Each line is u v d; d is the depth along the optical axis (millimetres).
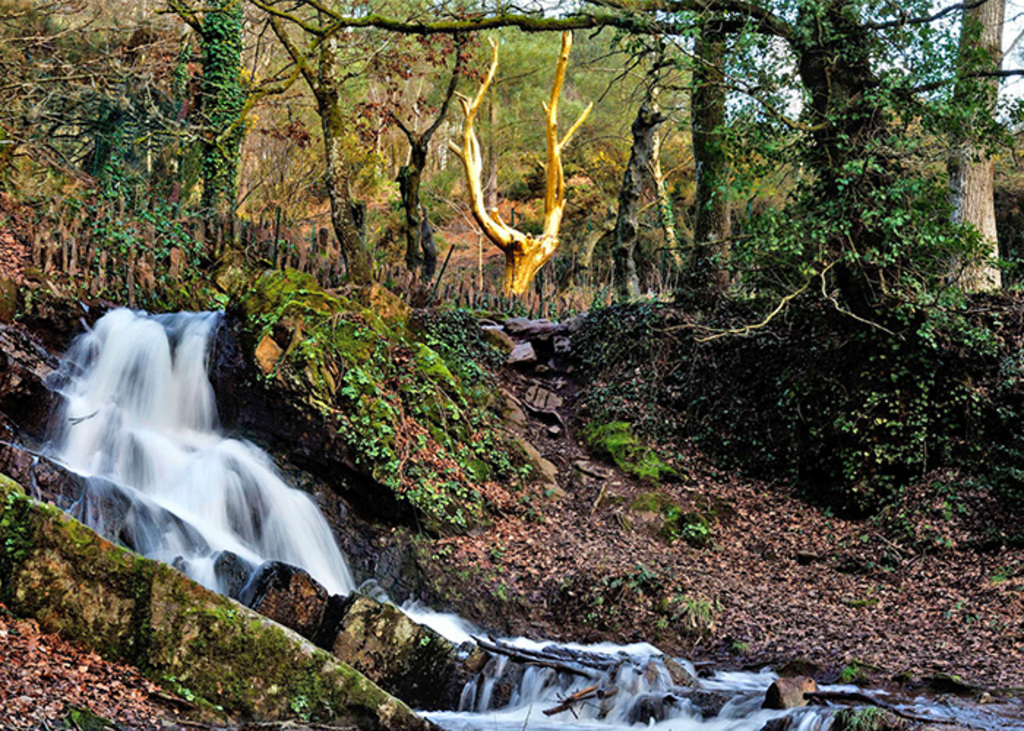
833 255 14438
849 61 14430
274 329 13031
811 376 15430
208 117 19000
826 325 15711
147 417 12844
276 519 11711
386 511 12617
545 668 8742
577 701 8242
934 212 14758
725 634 10719
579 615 11422
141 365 13055
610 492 14758
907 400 14328
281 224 22109
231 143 20250
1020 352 14094
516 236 23828
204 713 5957
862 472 14375
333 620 8102
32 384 11766
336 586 11641
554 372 18656
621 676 8594
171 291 15562
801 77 15055
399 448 13000
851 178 13969
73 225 14719
